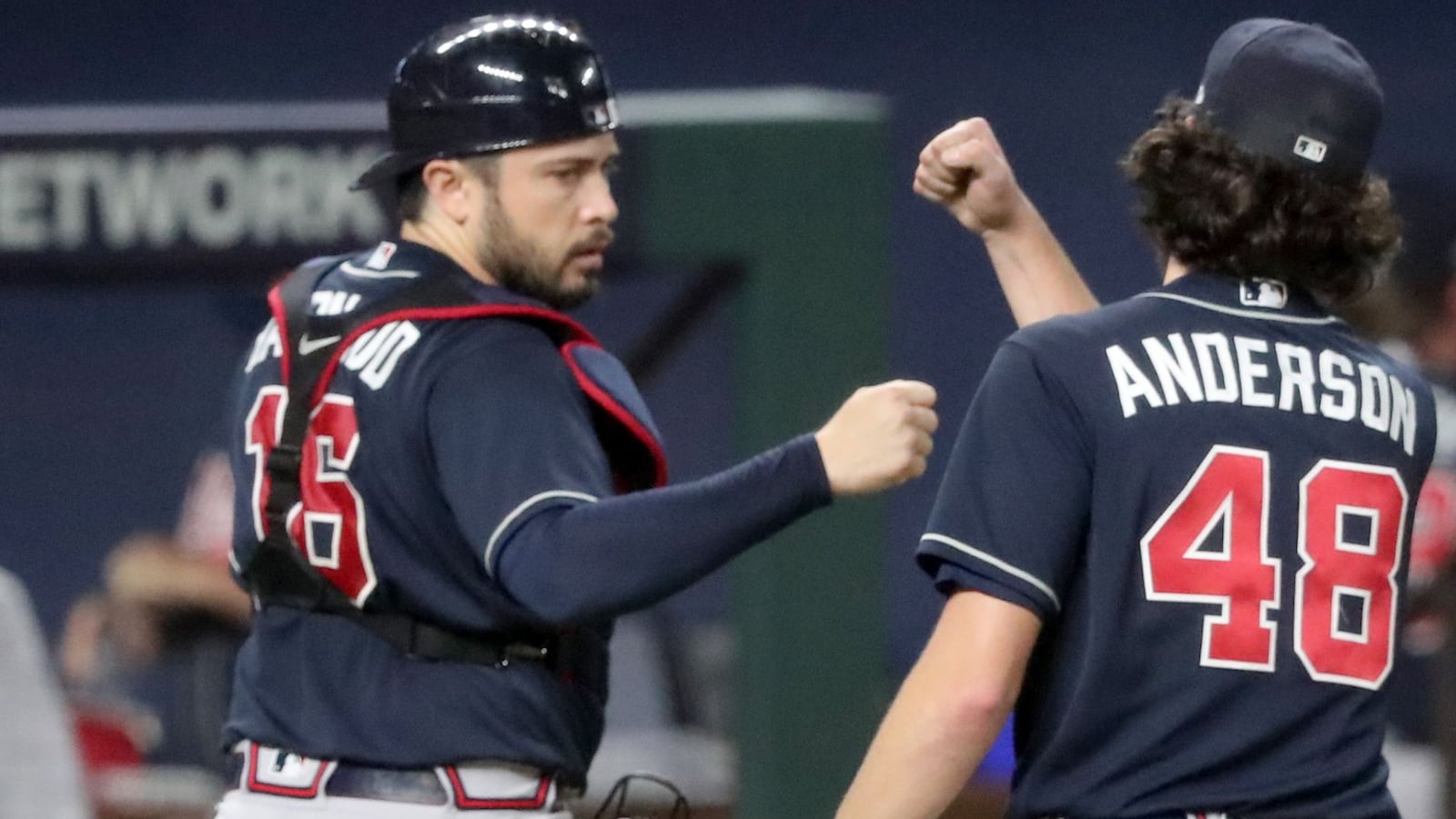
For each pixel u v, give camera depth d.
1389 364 8.94
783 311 14.78
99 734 18.94
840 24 25.97
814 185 14.74
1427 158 25.50
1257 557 8.39
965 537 8.41
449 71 9.47
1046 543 8.34
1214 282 8.80
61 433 24.41
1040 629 8.48
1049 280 10.05
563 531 8.49
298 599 9.41
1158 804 8.35
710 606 22.05
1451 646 16.84
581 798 9.96
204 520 20.70
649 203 14.67
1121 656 8.37
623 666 20.16
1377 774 8.64
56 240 14.95
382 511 9.16
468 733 9.23
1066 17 25.72
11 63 26.25
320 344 9.38
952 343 25.52
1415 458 8.86
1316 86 8.68
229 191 14.84
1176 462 8.38
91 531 24.41
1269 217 8.69
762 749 14.55
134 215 14.92
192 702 19.97
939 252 25.59
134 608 20.47
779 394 14.80
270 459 9.39
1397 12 25.64
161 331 24.33
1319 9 25.72
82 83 26.27
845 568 14.56
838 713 14.60
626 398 9.48
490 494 8.71
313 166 14.77
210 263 14.90
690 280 15.34
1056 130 25.77
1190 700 8.34
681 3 25.83
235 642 20.47
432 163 9.49
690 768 18.83
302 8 26.14
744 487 8.52
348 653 9.33
